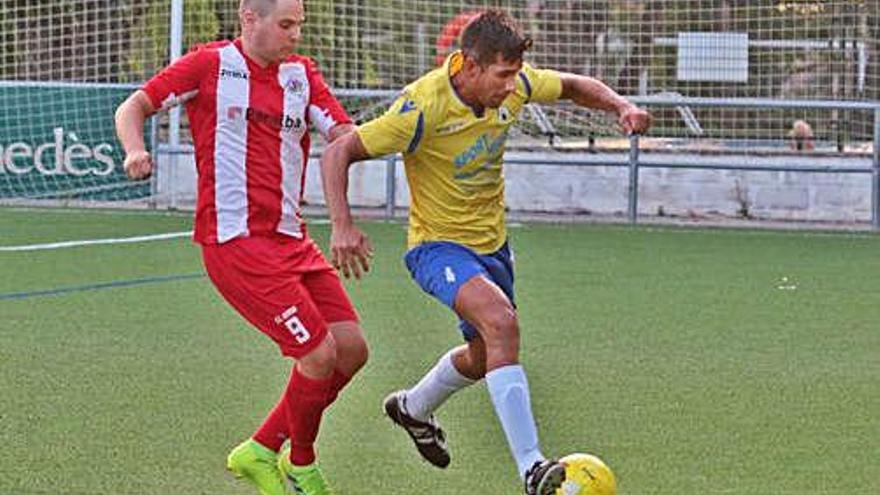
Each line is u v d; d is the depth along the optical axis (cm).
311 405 1216
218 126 1217
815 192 3800
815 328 2172
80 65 4022
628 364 1862
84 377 1722
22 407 1557
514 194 3866
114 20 4019
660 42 3938
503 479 1312
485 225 1257
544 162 3684
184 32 3894
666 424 1529
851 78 3912
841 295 2519
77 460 1343
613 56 3956
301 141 1250
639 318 2236
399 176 3859
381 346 1980
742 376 1794
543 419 1548
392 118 1205
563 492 1115
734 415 1575
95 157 3803
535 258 2959
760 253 3114
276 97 1230
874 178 3659
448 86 1216
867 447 1437
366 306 2322
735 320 2233
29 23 4000
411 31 3903
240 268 1212
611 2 3944
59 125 3803
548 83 1300
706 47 3931
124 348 1916
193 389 1666
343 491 1270
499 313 1184
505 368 1171
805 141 3925
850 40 3906
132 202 3816
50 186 3819
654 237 3381
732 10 3919
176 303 2308
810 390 1714
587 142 3950
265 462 1238
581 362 1872
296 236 1245
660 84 3956
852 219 3800
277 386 1689
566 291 2512
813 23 3909
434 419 1384
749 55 3925
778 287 2603
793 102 3672
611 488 1123
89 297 2355
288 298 1202
